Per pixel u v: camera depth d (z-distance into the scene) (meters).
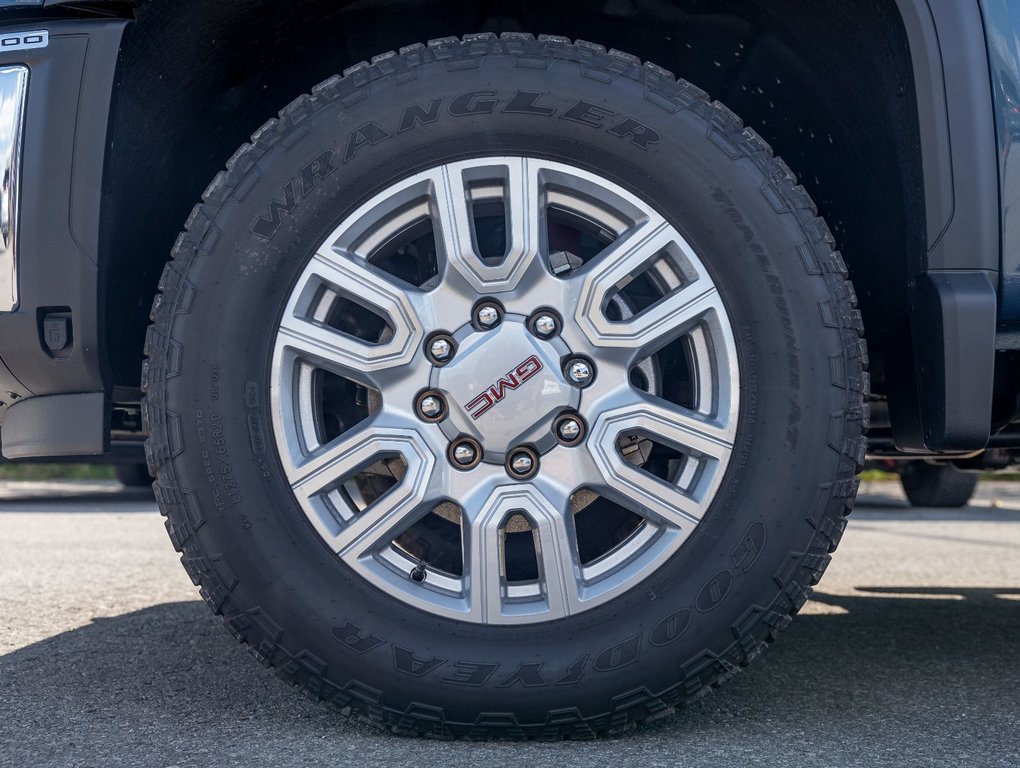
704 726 1.71
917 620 2.81
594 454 1.64
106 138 1.70
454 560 1.90
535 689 1.58
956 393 1.68
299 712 1.77
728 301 1.66
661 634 1.60
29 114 1.70
